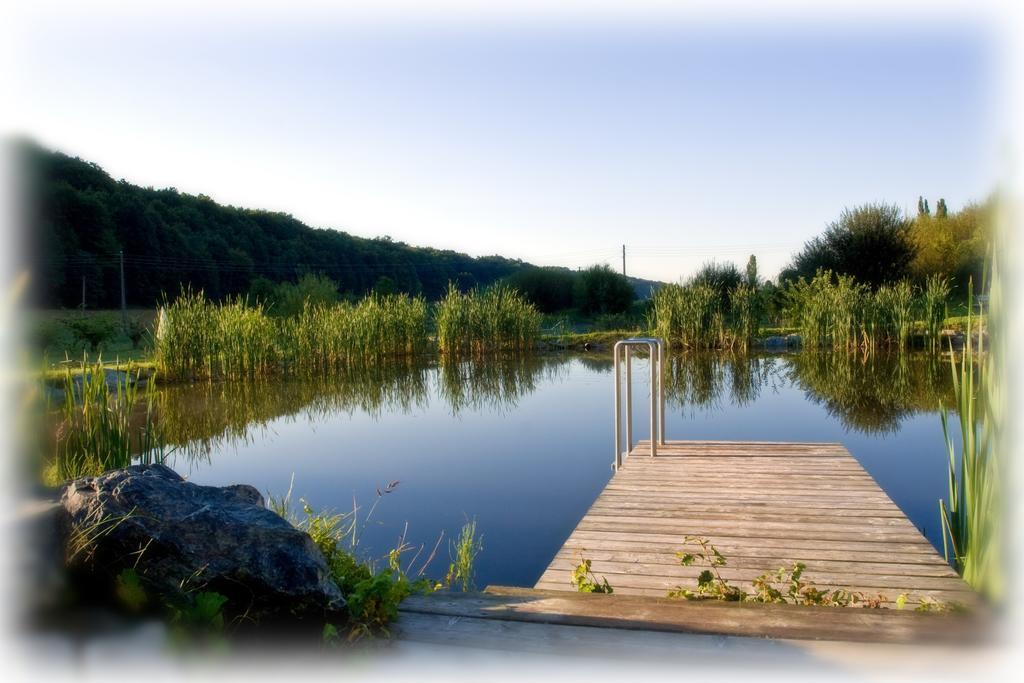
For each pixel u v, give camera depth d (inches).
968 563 128.0
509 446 334.0
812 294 757.9
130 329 770.8
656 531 172.1
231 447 335.9
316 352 632.4
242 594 86.7
